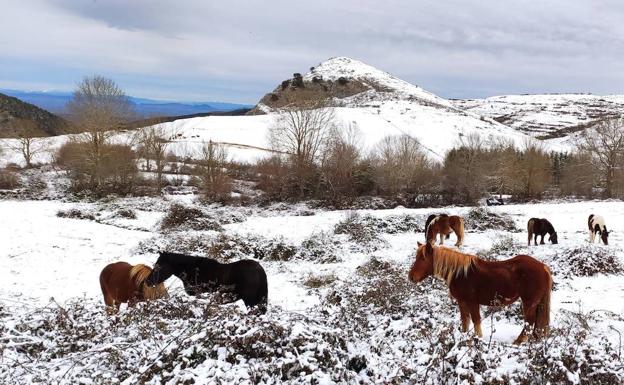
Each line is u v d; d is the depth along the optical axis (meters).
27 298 12.30
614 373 5.20
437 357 5.34
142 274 9.14
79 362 5.95
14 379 5.71
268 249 19.20
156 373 5.36
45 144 64.06
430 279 12.02
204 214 27.08
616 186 46.44
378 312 9.62
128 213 29.38
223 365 5.27
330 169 42.62
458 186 45.31
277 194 42.50
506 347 6.16
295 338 5.59
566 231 23.73
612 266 14.33
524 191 46.53
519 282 7.01
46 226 24.53
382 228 24.95
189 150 66.75
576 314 8.41
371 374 5.71
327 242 20.56
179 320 7.18
